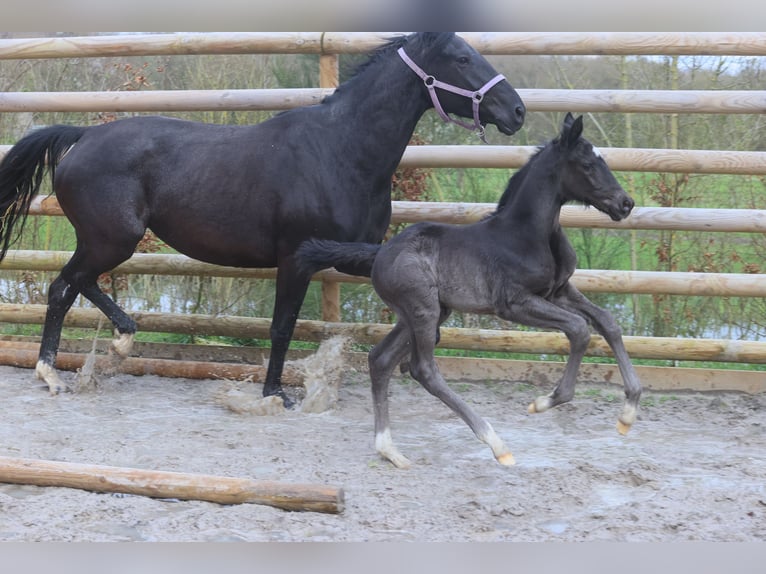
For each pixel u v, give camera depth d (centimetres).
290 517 490
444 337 812
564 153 569
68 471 525
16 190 782
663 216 778
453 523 488
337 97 720
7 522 478
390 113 700
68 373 833
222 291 946
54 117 1029
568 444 640
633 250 890
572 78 1002
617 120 931
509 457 553
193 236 731
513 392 789
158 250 938
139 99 841
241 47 822
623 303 940
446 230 591
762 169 760
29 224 974
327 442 636
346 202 700
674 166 771
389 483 548
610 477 557
